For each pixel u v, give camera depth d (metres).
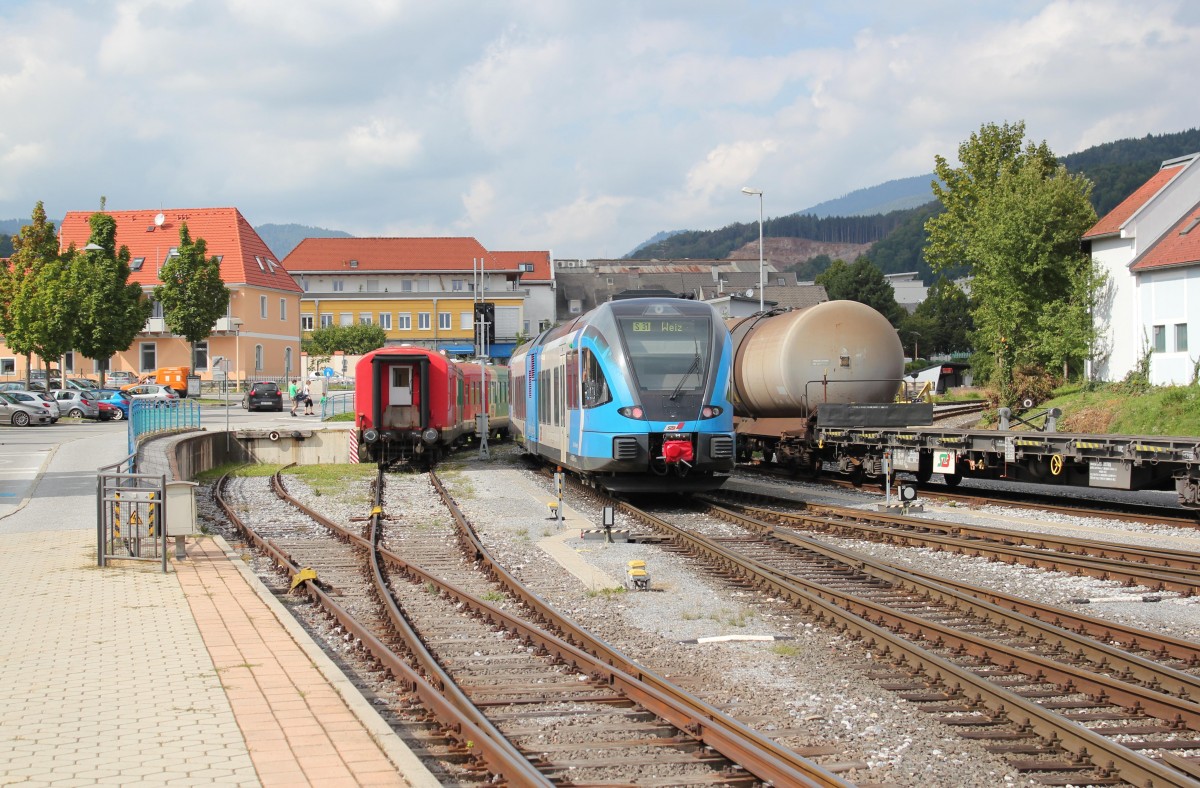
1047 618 10.66
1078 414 35.94
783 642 10.06
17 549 15.27
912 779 6.56
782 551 15.39
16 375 76.75
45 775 5.99
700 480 20.89
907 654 9.04
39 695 7.70
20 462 30.28
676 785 6.40
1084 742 6.80
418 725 7.55
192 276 63.75
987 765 6.75
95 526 17.80
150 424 33.97
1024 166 48.22
